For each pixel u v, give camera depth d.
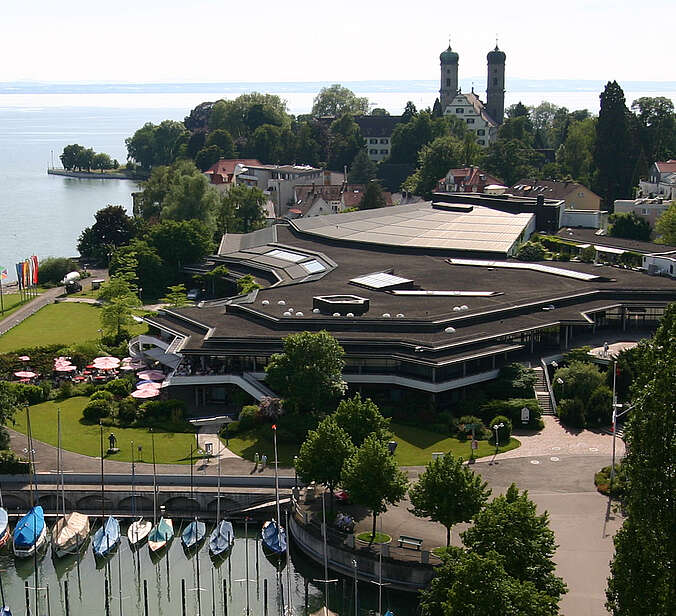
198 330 176.62
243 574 116.06
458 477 106.62
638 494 80.81
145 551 121.25
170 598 110.75
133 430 152.25
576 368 157.38
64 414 159.75
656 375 81.69
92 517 129.25
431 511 107.06
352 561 112.12
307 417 147.25
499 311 176.62
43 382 170.38
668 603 75.38
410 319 168.38
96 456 141.88
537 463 135.50
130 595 111.56
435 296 190.25
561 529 115.88
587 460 136.38
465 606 82.69
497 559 84.56
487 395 157.50
